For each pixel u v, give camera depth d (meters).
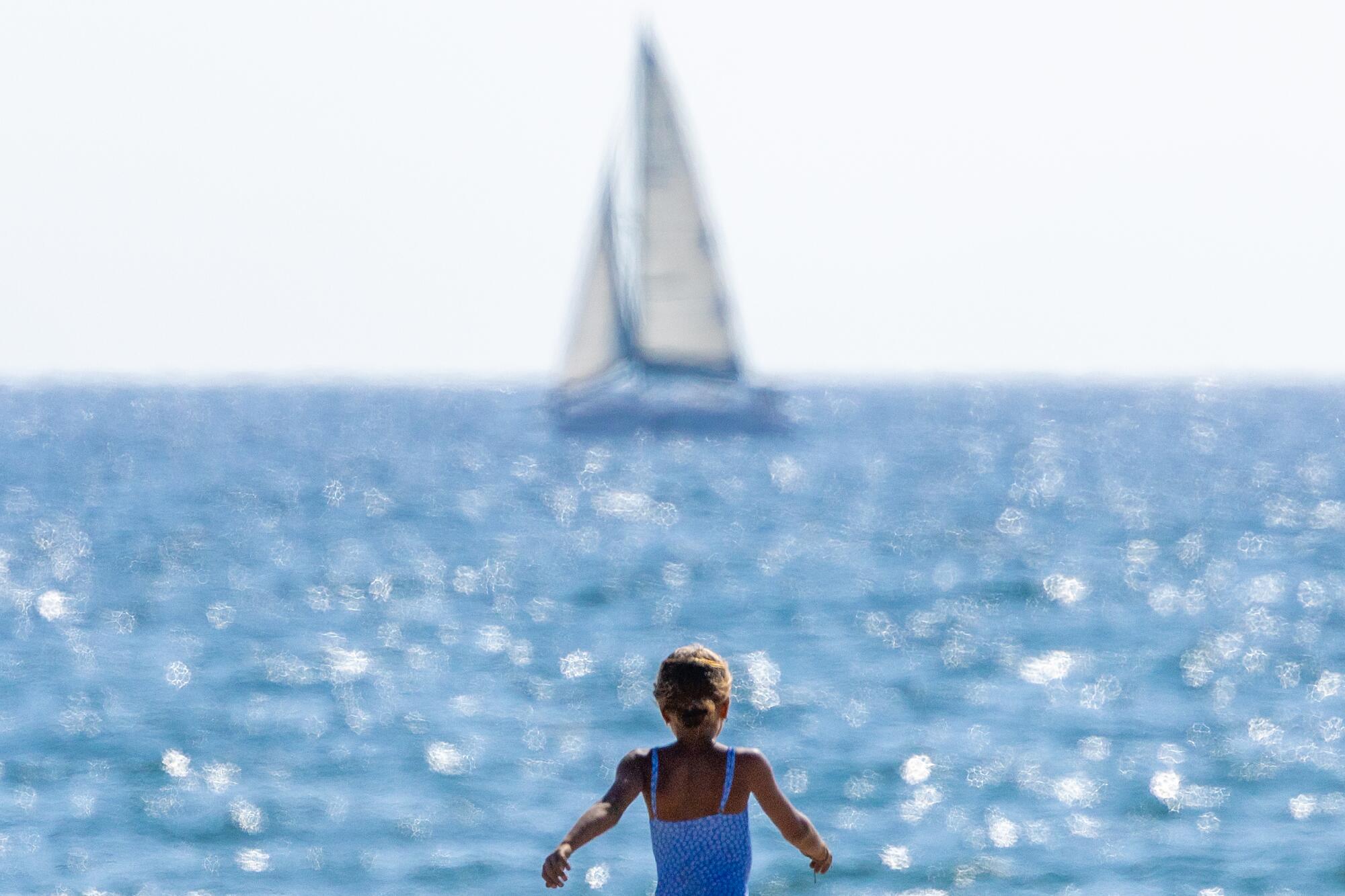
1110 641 128.12
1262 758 81.94
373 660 118.06
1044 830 67.94
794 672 111.75
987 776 78.00
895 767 80.12
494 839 67.00
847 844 65.88
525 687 105.38
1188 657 118.44
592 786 76.56
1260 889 59.41
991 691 103.31
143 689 104.31
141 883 60.78
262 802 73.06
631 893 59.66
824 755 83.12
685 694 24.20
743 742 86.69
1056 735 88.31
